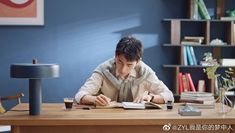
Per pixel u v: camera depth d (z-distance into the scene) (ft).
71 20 12.94
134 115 6.28
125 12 13.05
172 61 13.28
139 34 13.12
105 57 13.07
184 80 12.67
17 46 12.89
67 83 13.06
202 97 7.66
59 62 13.00
